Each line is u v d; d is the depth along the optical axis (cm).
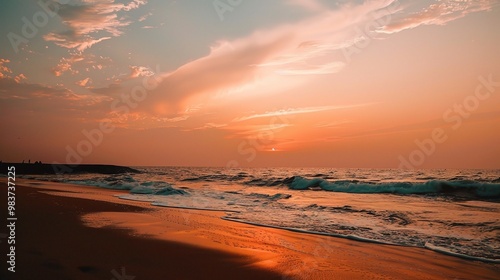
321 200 1612
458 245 718
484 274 531
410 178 3238
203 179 3559
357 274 512
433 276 519
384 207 1320
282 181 2766
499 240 760
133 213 1027
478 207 1305
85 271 430
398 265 572
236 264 530
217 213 1146
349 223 973
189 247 620
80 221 799
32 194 1380
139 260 509
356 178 3412
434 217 1070
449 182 1906
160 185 2323
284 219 1033
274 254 607
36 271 410
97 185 2486
